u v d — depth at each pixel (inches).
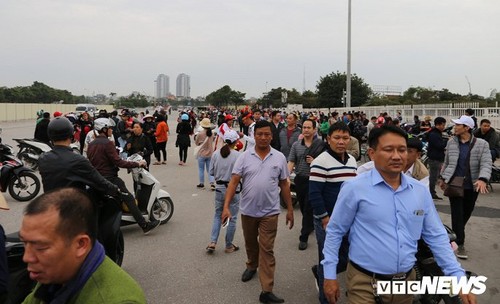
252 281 191.9
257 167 174.4
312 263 215.5
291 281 192.9
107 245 175.8
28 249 63.6
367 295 105.7
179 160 645.3
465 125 215.2
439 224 110.3
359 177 110.1
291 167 239.3
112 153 221.9
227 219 181.2
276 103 3427.7
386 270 103.7
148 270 205.6
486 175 210.5
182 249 236.5
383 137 104.8
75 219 64.0
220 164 224.5
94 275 64.9
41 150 494.9
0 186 350.6
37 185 364.5
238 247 237.1
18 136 1027.3
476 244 245.4
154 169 546.3
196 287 185.8
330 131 163.5
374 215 104.7
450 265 105.7
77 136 631.8
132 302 62.8
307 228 234.8
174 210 328.2
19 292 144.3
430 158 362.0
